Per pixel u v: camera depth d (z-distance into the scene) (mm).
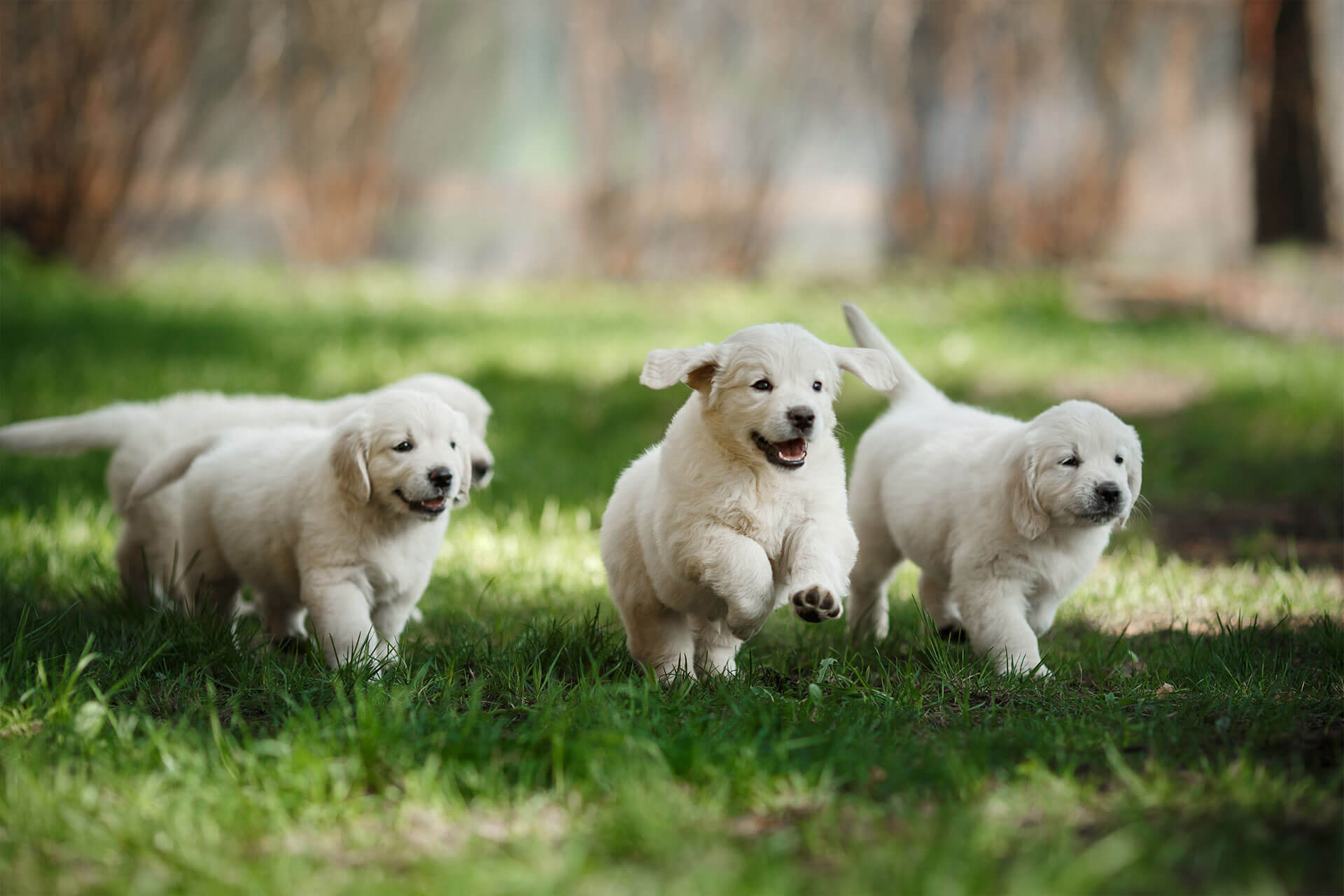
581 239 34844
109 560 10195
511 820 5164
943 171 33375
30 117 30469
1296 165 32312
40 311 24219
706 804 5180
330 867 4781
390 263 36625
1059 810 5090
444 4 40000
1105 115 32438
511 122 51250
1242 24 32406
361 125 34375
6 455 13680
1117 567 10898
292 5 33281
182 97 33188
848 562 7215
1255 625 8188
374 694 6379
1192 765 5566
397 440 7758
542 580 10008
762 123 33844
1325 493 13906
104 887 4574
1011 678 7141
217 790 5254
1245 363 21266
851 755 5641
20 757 5562
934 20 32594
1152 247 38344
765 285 32281
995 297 28094
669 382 6910
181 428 9859
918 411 9328
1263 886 4277
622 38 33250
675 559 7023
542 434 16125
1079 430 7660
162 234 35969
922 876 4418
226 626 8008
